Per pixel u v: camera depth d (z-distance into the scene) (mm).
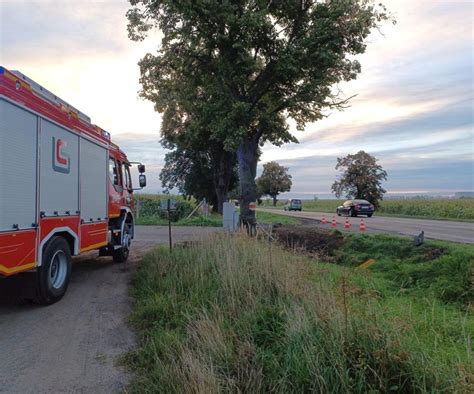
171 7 16219
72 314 6805
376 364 3557
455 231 20938
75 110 8469
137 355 5031
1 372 4625
